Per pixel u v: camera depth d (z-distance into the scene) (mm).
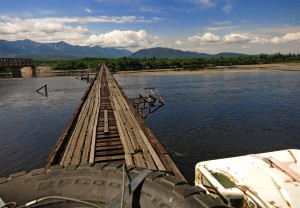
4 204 2664
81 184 2959
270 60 109000
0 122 20906
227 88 37875
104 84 30719
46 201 2797
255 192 3137
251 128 17438
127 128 10242
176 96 31719
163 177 2719
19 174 3119
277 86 38688
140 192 2605
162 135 16391
